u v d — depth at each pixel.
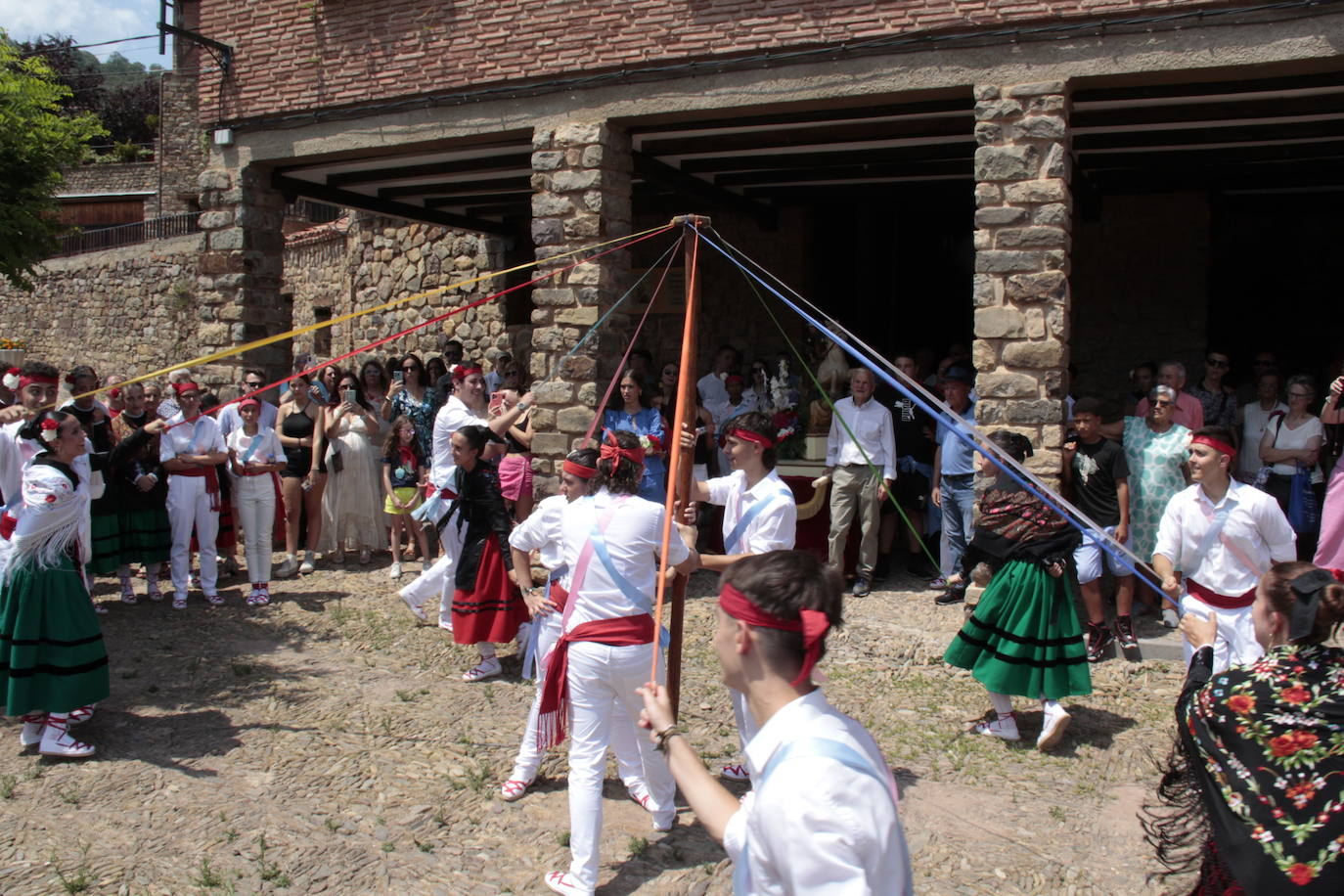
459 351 12.30
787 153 10.83
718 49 8.59
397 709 6.27
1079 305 12.19
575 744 4.35
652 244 13.95
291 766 5.46
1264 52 7.16
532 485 8.95
